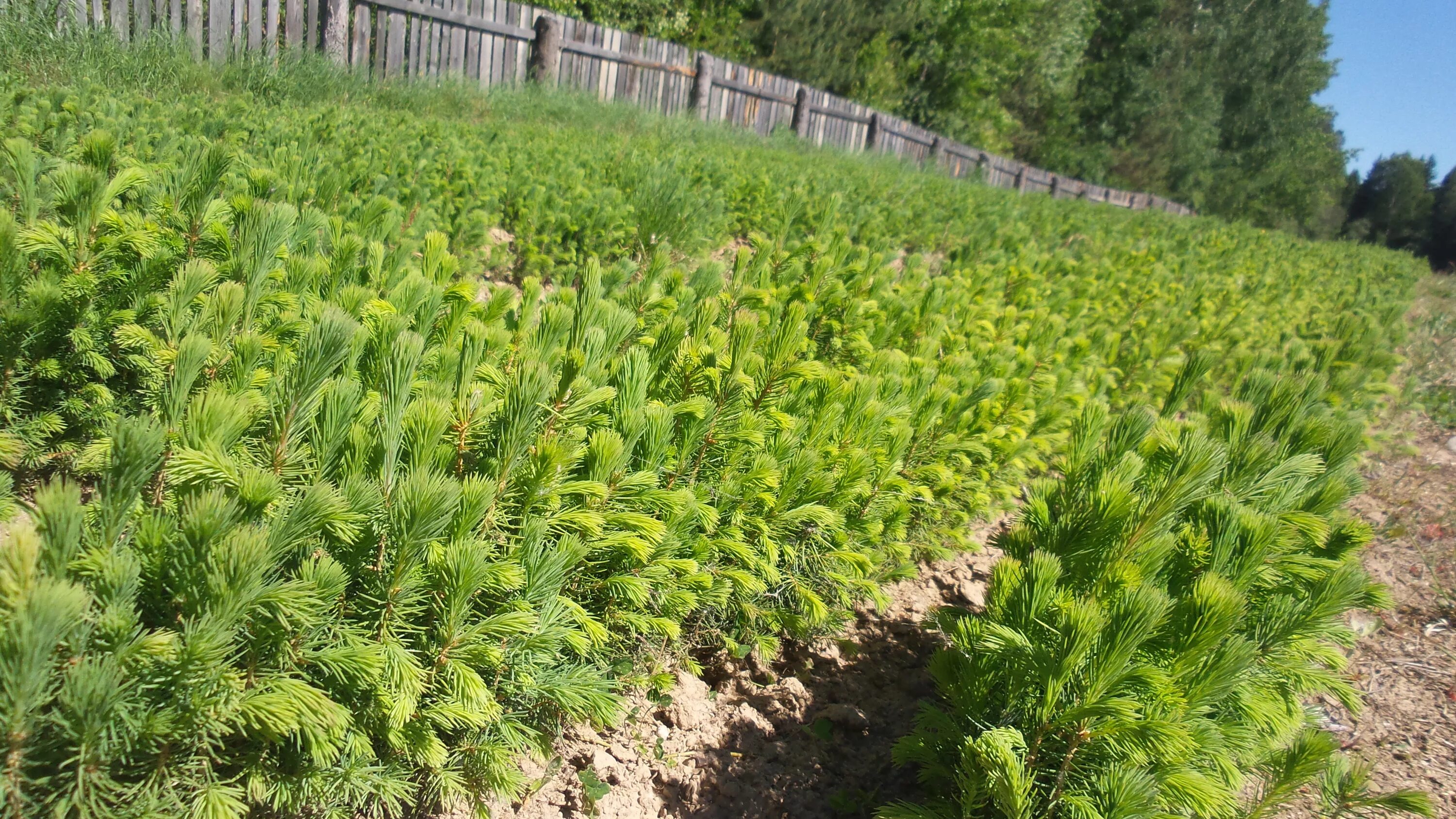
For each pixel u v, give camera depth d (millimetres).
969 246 8383
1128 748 2176
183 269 2535
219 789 1672
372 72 11328
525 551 2168
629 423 2559
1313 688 2547
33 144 4414
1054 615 2430
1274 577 2701
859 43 28000
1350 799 2273
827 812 2762
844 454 3230
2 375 2678
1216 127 51312
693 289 4020
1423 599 4660
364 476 2082
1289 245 18703
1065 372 4887
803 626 3180
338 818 1969
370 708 1933
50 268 2742
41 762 1479
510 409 2219
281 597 1641
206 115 5941
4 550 1358
